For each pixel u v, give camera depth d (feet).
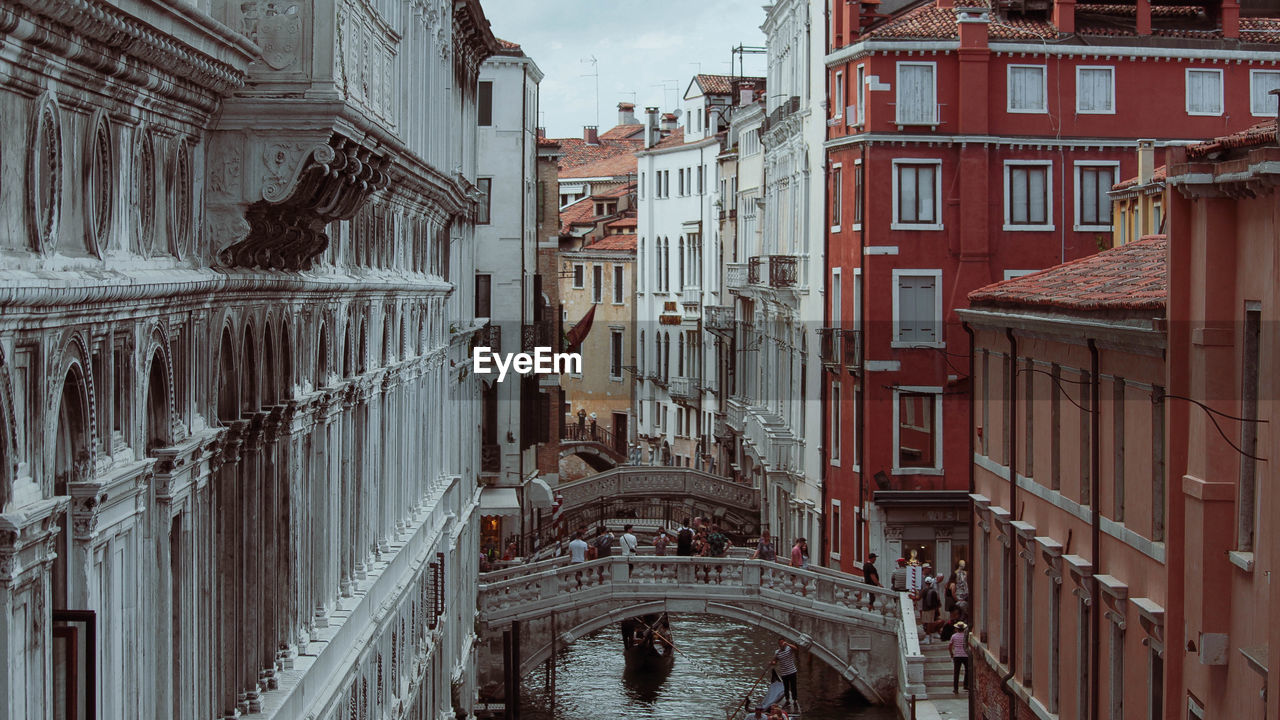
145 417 36.14
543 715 117.50
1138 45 136.87
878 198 136.36
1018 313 79.15
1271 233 48.96
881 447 136.05
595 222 280.72
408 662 77.15
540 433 177.47
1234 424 52.60
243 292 44.24
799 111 158.71
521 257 163.84
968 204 136.26
